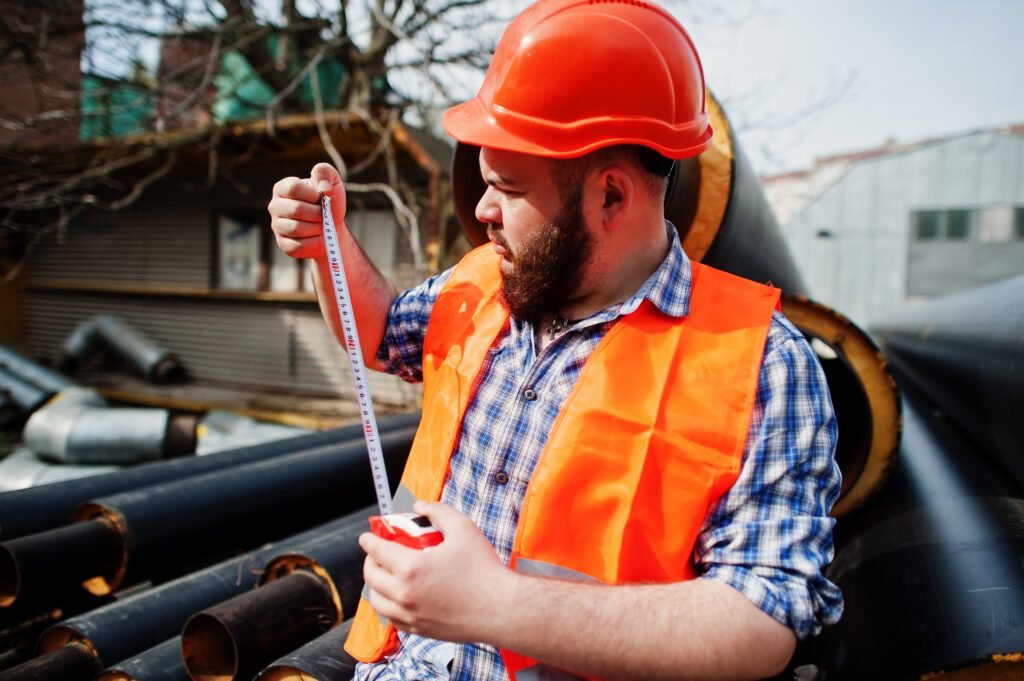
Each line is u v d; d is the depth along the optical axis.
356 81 6.75
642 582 0.91
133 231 7.72
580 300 1.10
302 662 1.31
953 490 1.82
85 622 1.62
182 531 2.03
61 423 4.19
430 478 1.11
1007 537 1.42
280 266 6.95
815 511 0.89
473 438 1.08
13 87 6.70
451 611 0.79
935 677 1.13
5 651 1.85
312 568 1.75
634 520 0.91
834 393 2.13
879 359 1.96
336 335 1.34
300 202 1.18
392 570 0.81
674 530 0.91
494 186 1.05
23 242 8.28
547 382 1.05
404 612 0.80
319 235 1.22
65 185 5.57
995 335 2.16
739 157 1.94
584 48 1.00
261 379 7.05
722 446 0.92
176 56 6.46
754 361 0.95
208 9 5.87
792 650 0.84
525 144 0.99
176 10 5.60
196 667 1.49
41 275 8.39
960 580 1.29
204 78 5.58
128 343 7.33
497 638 0.79
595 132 0.99
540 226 1.02
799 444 0.91
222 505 2.14
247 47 6.47
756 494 0.90
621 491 0.92
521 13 1.11
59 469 4.09
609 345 1.01
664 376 0.97
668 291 1.03
